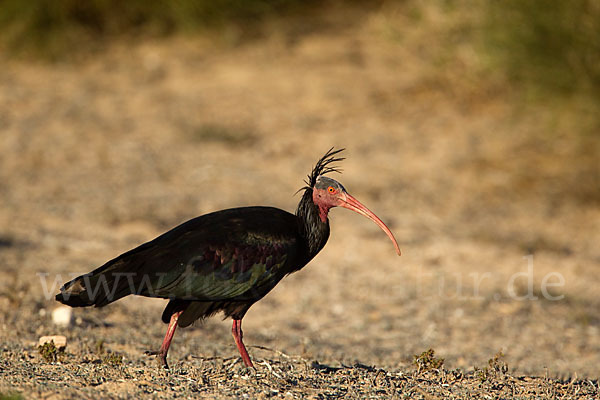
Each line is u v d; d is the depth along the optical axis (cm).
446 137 2675
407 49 3181
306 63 3192
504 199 2273
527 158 2522
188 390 812
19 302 1301
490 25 2600
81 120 2802
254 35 3406
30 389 767
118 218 2023
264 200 2209
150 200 2188
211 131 2709
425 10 3020
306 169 2464
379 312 1544
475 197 2283
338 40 3356
